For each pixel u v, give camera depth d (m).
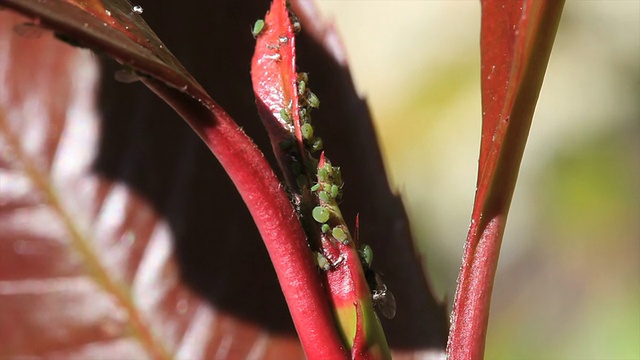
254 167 0.17
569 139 0.47
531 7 0.16
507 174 0.17
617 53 0.49
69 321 0.21
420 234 0.43
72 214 0.22
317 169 0.18
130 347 0.21
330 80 0.21
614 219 0.46
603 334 0.44
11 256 0.21
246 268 0.22
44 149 0.22
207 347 0.21
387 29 0.48
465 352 0.18
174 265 0.22
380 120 0.47
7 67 0.22
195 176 0.22
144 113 0.22
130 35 0.17
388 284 0.21
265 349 0.21
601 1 0.49
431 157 0.46
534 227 0.47
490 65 0.17
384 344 0.17
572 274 0.46
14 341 0.21
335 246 0.17
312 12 0.21
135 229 0.22
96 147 0.22
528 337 0.45
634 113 0.47
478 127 0.46
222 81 0.21
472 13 0.48
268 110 0.18
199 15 0.21
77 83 0.22
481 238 0.17
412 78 0.47
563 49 0.49
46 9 0.16
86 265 0.22
